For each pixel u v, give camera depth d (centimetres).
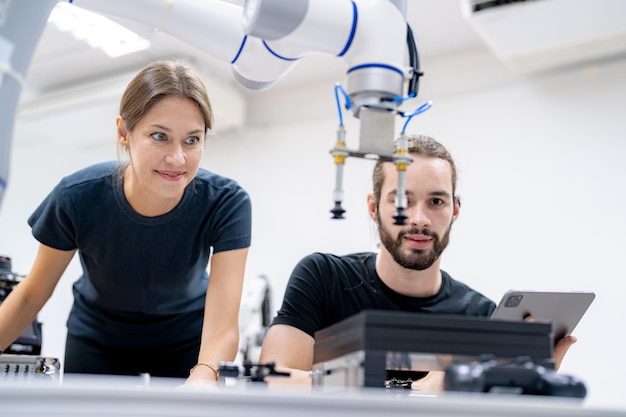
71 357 195
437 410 74
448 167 166
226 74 415
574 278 328
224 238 171
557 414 76
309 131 425
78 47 384
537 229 342
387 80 108
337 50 110
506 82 363
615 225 323
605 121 334
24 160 542
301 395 73
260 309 311
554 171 343
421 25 353
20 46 97
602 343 316
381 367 89
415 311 175
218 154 452
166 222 170
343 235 397
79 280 202
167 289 181
